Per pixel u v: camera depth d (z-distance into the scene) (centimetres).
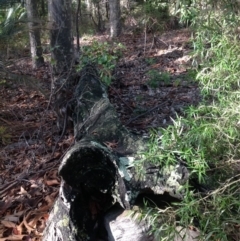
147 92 561
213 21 292
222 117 226
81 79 430
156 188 227
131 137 281
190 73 367
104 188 243
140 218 215
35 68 718
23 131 470
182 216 194
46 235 256
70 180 238
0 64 417
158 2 929
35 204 323
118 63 729
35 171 373
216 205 194
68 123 433
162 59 773
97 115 340
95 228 246
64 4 455
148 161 231
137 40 1035
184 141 220
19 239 282
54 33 465
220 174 226
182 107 452
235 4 288
